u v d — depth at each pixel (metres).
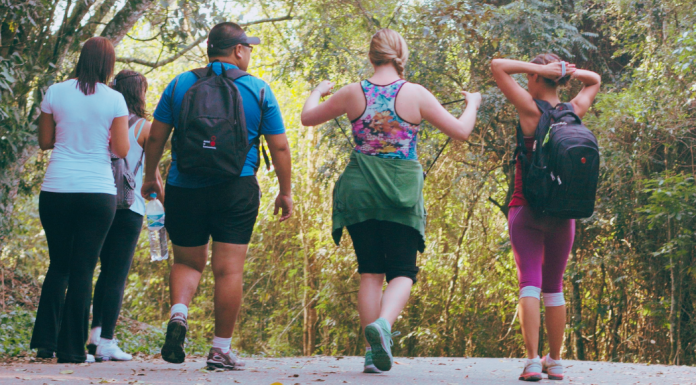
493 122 36.69
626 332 41.34
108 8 28.61
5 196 23.14
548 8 35.84
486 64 33.59
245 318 58.75
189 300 9.44
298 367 11.48
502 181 42.03
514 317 46.62
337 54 33.41
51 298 11.24
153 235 13.26
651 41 33.81
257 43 9.96
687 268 34.56
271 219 53.16
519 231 9.70
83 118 10.79
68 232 11.09
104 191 10.87
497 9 30.64
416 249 9.55
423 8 30.34
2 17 20.97
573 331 42.75
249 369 10.11
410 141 9.50
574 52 37.56
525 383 9.23
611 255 37.59
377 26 34.00
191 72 9.59
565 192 8.98
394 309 8.95
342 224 9.43
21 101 23.94
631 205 35.19
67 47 26.67
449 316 49.34
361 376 9.34
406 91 9.44
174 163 9.44
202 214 9.36
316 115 9.79
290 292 56.56
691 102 30.61
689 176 32.16
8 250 32.00
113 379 8.32
